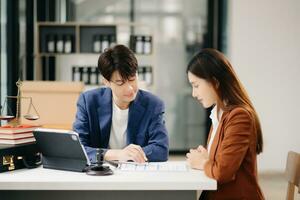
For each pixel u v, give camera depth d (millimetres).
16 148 1812
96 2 6367
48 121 3086
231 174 1657
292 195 1916
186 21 6434
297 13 5195
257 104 5238
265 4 5172
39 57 5910
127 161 1935
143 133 2135
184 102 6500
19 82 2186
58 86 3084
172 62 6465
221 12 6191
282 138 5277
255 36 5207
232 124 1706
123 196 1798
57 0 6270
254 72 5219
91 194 1811
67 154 1789
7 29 4906
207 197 1781
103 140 2168
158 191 1784
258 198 1726
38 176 1688
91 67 5938
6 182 1598
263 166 5266
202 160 1836
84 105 2191
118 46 1994
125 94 1984
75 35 5992
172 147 6500
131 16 6387
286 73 5230
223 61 1775
